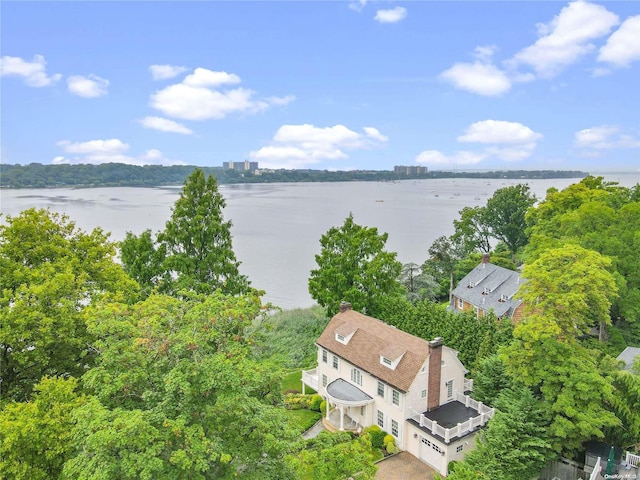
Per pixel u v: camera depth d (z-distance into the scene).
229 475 14.33
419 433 28.12
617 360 27.16
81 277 24.45
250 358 19.98
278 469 15.73
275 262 89.00
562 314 26.45
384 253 46.25
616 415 24.69
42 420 15.05
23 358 20.20
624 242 40.34
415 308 42.38
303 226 138.00
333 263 46.69
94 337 22.20
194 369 14.12
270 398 18.25
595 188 67.94
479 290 55.56
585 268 26.88
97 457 12.66
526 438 23.45
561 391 24.30
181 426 13.14
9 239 25.19
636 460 23.36
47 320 20.44
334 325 37.16
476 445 24.81
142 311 18.59
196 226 40.25
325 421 33.03
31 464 14.88
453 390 31.20
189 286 37.81
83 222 116.38
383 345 32.25
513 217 75.31
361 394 31.92
